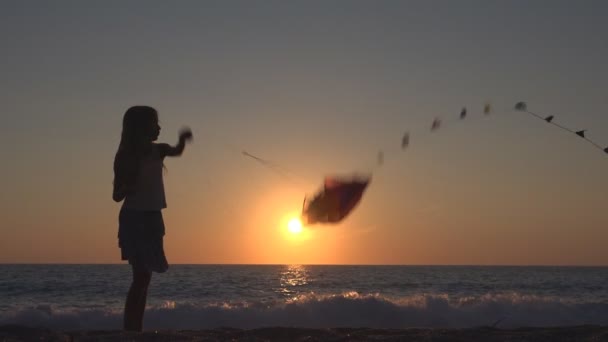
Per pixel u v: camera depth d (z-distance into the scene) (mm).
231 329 5633
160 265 5277
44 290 32375
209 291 31109
